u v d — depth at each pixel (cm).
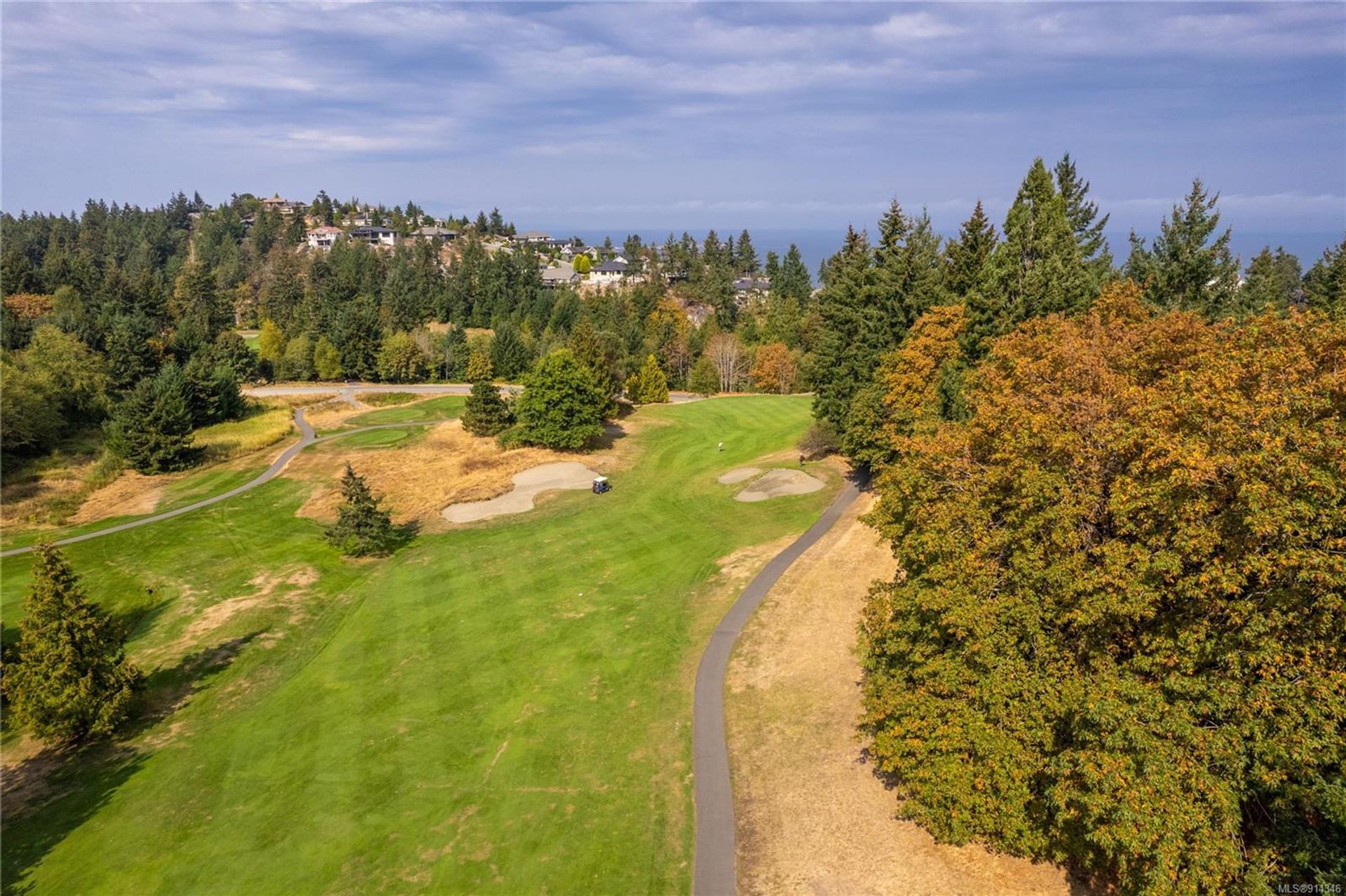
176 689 3584
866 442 5006
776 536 4806
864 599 2845
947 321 4859
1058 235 4859
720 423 8512
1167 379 2212
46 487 6894
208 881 2347
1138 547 1759
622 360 9950
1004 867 2095
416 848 2411
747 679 3191
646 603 4056
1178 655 1683
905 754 2189
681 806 2491
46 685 3042
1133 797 1547
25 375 8000
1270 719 1552
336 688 3472
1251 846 1667
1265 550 1602
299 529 5716
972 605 2034
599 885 2195
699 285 19188
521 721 3078
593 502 5997
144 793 2834
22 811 2781
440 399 11338
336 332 13138
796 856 2228
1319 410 1703
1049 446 2142
